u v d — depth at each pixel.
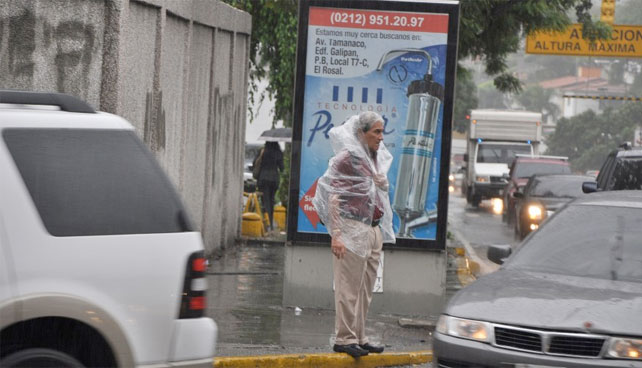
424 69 20.98
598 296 12.84
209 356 10.77
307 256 21.16
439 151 21.05
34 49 18.12
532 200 42.38
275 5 41.66
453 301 13.24
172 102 24.91
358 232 16.16
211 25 28.81
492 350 12.35
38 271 9.94
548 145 185.50
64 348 10.26
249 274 26.77
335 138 16.41
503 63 48.06
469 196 74.88
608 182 26.75
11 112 10.25
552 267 14.34
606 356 11.93
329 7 20.97
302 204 21.11
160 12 23.03
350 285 16.31
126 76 20.00
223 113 31.47
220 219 31.39
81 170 10.34
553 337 12.14
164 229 10.63
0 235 9.87
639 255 14.17
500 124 72.75
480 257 36.78
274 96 47.12
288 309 21.06
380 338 18.58
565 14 44.72
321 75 21.05
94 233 10.25
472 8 39.62
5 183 9.97
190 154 27.06
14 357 9.95
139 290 10.39
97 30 19.08
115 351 10.21
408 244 21.00
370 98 21.06
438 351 12.82
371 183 16.27
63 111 10.57
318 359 16.20
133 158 10.63
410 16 20.94
